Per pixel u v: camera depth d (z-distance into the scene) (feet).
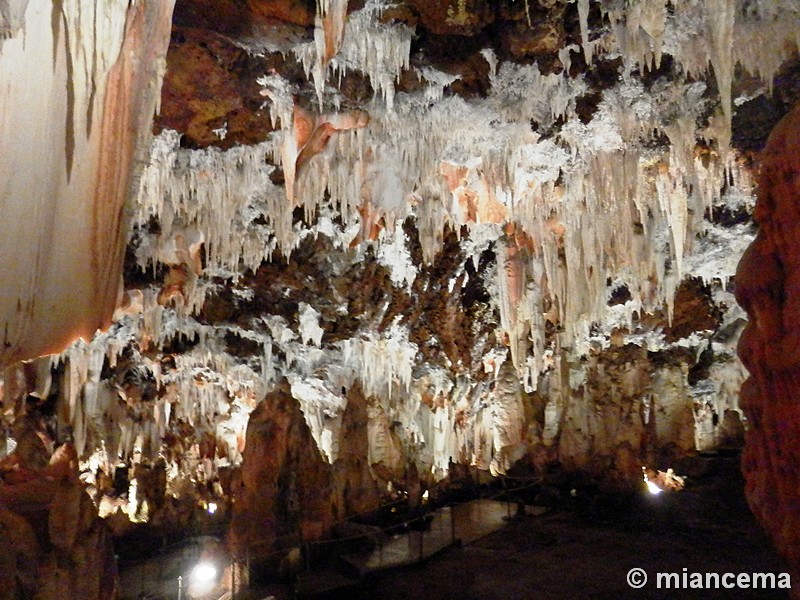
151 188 22.85
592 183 28.02
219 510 35.09
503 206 30.14
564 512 29.81
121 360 39.60
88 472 40.14
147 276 30.50
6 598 9.69
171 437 45.96
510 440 41.57
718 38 16.92
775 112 23.35
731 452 44.24
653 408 36.50
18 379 30.09
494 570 21.61
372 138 23.38
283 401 23.71
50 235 8.34
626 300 41.47
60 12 8.03
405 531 26.63
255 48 17.84
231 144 22.40
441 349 40.81
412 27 17.85
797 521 5.84
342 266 33.73
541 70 20.16
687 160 23.58
